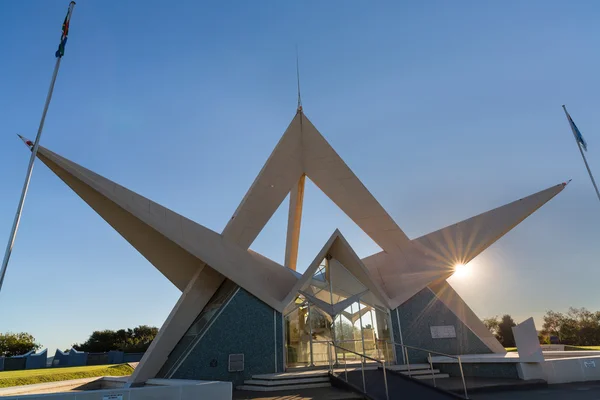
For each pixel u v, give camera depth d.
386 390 11.05
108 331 71.81
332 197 21.80
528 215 20.59
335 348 15.82
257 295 17.30
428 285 19.81
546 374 14.39
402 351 18.25
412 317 19.12
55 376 20.23
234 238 18.62
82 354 41.38
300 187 26.03
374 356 17.98
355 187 21.58
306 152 21.72
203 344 16.22
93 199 16.19
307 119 21.69
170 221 16.61
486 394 12.46
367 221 21.53
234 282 17.38
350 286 18.94
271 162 20.31
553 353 18.67
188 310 17.11
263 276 18.70
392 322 18.78
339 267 19.23
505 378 14.88
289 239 28.03
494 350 19.23
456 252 20.25
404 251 21.09
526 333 14.76
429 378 15.41
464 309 19.88
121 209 16.58
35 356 36.12
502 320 53.31
